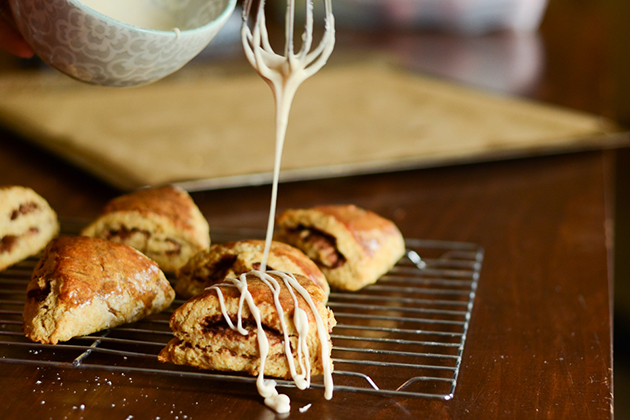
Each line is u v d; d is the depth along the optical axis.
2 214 0.93
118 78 0.85
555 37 2.18
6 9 0.89
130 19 0.87
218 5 0.87
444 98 1.53
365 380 0.83
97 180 1.11
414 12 2.16
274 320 0.82
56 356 0.84
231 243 0.91
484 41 2.12
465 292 0.94
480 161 1.18
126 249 0.89
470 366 0.85
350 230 0.95
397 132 1.30
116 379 0.82
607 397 0.82
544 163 1.23
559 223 1.08
